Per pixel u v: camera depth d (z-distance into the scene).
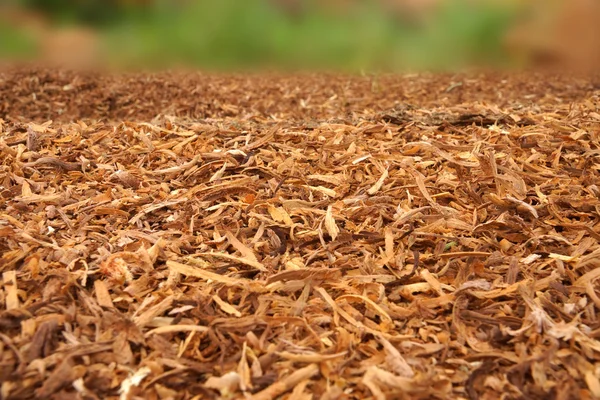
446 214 0.86
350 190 0.92
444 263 0.79
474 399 0.66
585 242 0.82
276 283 0.75
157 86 2.17
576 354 0.69
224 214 0.87
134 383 0.66
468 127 1.09
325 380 0.67
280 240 0.82
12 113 1.85
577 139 1.02
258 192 0.91
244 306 0.74
